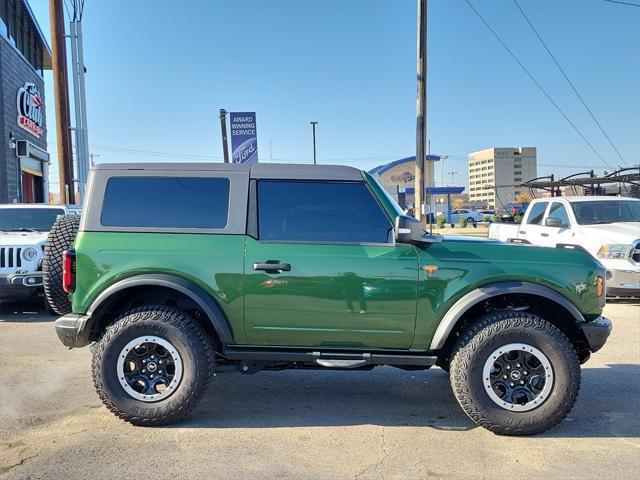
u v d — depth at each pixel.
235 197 4.61
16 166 20.52
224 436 4.35
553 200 11.54
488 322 4.44
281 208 4.61
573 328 4.78
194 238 4.54
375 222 4.58
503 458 3.99
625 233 9.58
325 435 4.40
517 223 13.57
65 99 16.73
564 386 4.29
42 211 10.70
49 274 5.03
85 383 5.62
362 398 5.33
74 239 5.10
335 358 4.53
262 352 4.56
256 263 4.46
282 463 3.88
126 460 3.90
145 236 4.54
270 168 4.68
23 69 21.88
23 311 9.52
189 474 3.71
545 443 4.26
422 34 15.50
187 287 4.45
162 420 4.45
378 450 4.12
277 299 4.47
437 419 4.78
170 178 4.66
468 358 4.35
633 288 9.34
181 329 4.44
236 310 4.49
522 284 4.45
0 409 4.88
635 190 17.06
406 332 4.48
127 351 4.45
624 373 6.11
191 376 4.44
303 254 4.47
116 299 4.72
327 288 4.45
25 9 21.77
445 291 4.44
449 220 47.84
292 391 5.54
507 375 4.39
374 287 4.44
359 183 4.63
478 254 4.51
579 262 4.53
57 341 7.36
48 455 3.97
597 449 4.15
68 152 16.83
